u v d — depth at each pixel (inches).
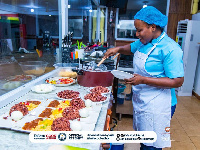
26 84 63.1
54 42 94.8
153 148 56.0
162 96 52.0
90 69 69.7
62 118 39.1
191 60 152.5
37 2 72.6
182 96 159.8
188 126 105.3
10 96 52.0
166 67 47.3
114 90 110.9
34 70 70.4
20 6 60.5
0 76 52.6
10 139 33.8
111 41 201.5
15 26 58.2
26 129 36.0
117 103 110.3
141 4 183.6
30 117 41.4
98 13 192.5
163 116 52.9
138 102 57.3
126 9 189.6
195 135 95.8
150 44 51.4
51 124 38.7
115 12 191.8
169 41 48.4
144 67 51.8
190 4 172.1
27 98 53.4
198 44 148.8
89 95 53.9
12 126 36.9
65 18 106.3
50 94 58.0
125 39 198.1
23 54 63.6
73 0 123.0
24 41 64.1
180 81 46.1
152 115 53.1
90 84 65.9
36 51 73.2
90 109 46.9
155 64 50.4
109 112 64.2
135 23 49.3
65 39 94.7
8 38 55.2
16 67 59.9
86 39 165.0
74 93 56.4
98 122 41.3
